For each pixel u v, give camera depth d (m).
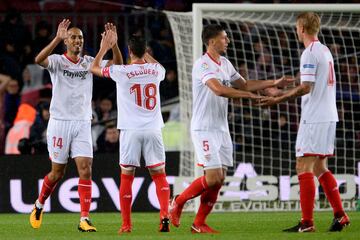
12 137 52.00
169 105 55.00
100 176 44.94
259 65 53.00
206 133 30.58
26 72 56.78
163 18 58.84
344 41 48.19
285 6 42.69
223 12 45.31
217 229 34.59
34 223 34.84
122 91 31.59
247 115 48.03
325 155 31.02
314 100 30.81
